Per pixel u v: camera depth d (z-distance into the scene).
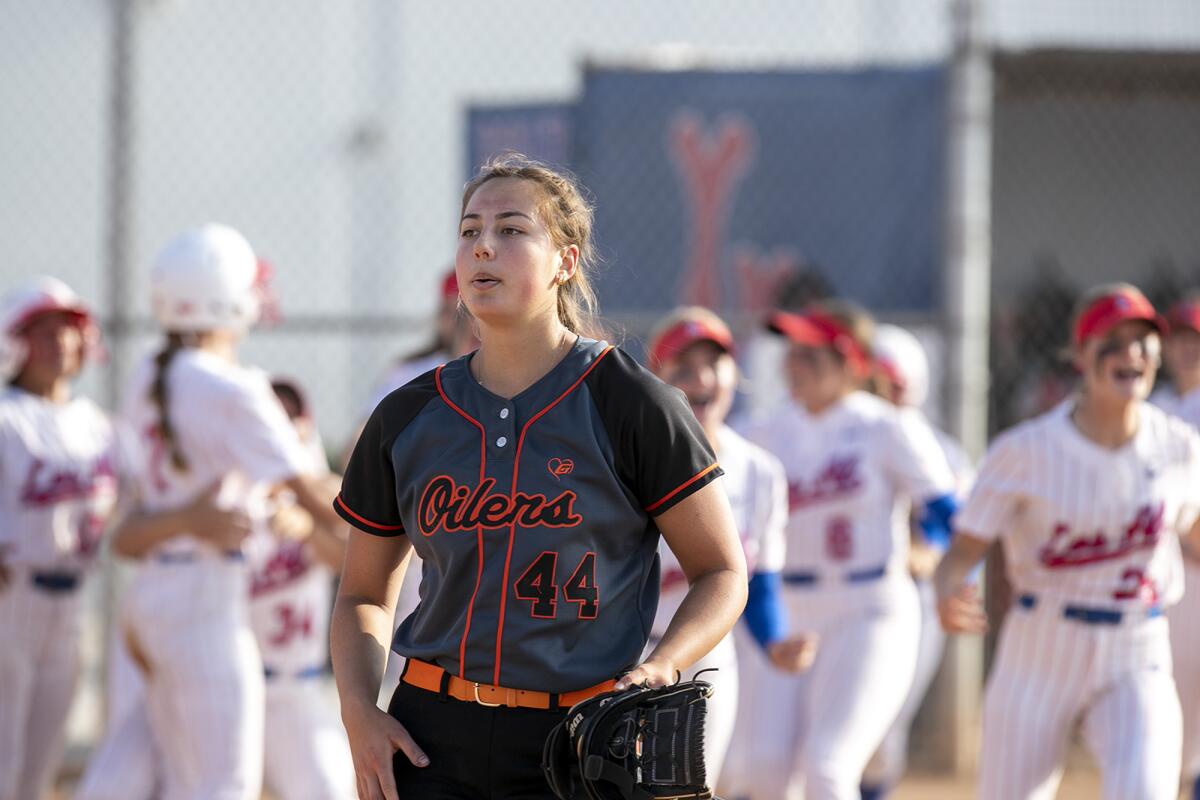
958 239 25.47
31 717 19.56
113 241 24.52
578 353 9.38
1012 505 16.12
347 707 9.37
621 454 9.12
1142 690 15.66
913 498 19.67
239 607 16.78
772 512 16.75
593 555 9.06
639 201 26.44
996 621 27.36
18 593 19.05
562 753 8.75
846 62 26.42
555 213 9.41
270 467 16.56
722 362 16.59
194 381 16.66
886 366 23.41
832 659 18.91
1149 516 15.68
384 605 9.95
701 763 8.71
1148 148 37.50
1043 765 16.05
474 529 9.09
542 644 9.05
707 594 9.19
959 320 25.45
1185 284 38.09
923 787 24.59
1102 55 28.81
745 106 26.44
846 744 17.97
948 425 25.47
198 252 17.27
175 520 16.25
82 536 19.77
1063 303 37.25
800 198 26.36
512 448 9.14
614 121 26.48
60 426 19.72
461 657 9.14
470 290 9.25
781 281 26.38
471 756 9.14
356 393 26.89
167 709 16.61
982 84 25.59
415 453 9.35
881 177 26.25
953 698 25.36
